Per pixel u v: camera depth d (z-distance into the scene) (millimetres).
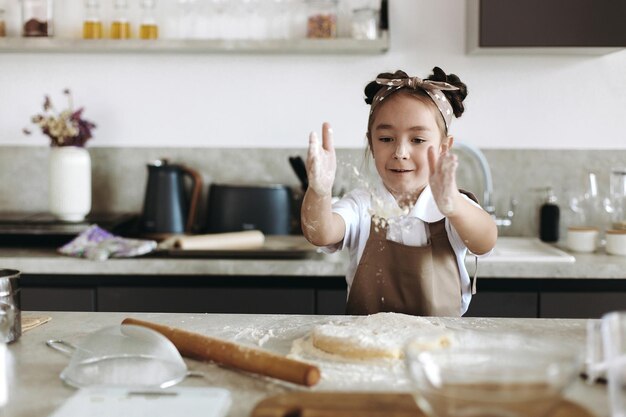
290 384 1028
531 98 3012
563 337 1252
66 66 3043
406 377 1056
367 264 1823
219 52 3020
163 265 2439
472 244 1703
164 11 3006
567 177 3033
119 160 3070
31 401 954
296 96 3041
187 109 3055
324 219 1648
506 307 2418
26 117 3061
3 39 2811
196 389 967
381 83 1779
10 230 2617
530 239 2936
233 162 3068
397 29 2996
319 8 2854
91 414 873
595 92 3004
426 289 1788
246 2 2900
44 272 2449
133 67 3043
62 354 1170
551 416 838
